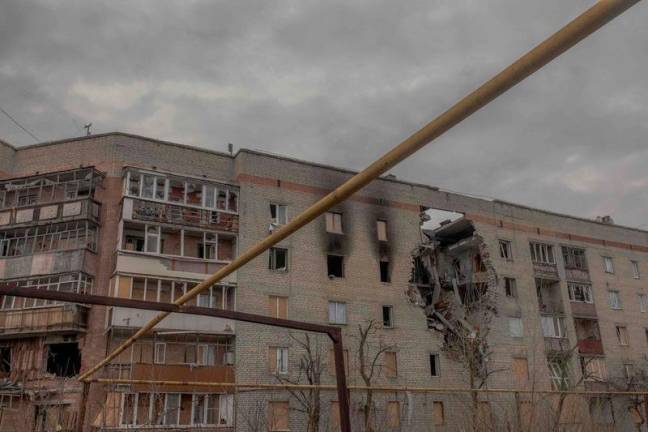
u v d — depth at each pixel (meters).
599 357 40.53
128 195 29.47
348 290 33.38
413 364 33.38
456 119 4.34
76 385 25.94
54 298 7.54
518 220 41.47
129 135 31.78
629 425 37.44
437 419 32.22
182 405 27.03
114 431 18.66
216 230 31.06
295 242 32.88
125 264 28.05
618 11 3.36
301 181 34.59
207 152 33.53
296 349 30.50
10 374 27.14
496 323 37.00
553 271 41.34
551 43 3.66
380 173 5.14
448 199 39.16
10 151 31.97
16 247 29.36
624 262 45.81
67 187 30.34
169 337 28.50
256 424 22.17
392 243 36.03
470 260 39.28
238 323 29.61
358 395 30.05
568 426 14.95
